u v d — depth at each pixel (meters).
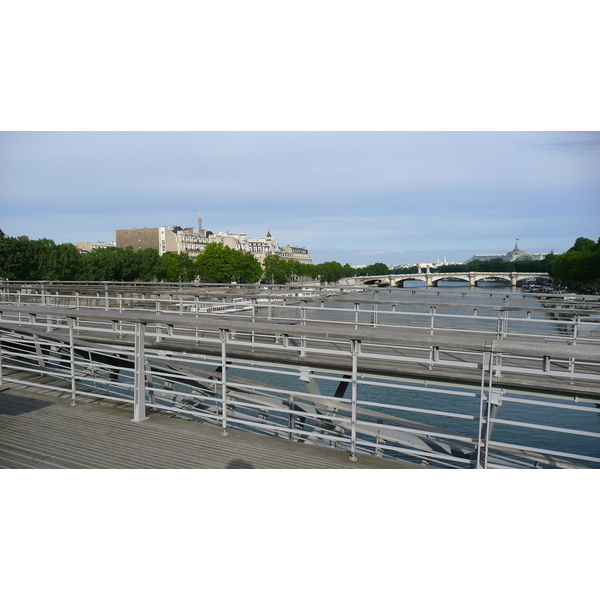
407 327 11.89
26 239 48.53
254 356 10.38
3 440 6.10
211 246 77.12
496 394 5.41
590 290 81.31
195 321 6.44
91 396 8.02
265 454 5.77
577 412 18.70
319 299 12.86
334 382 21.55
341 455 5.79
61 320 16.23
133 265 65.75
